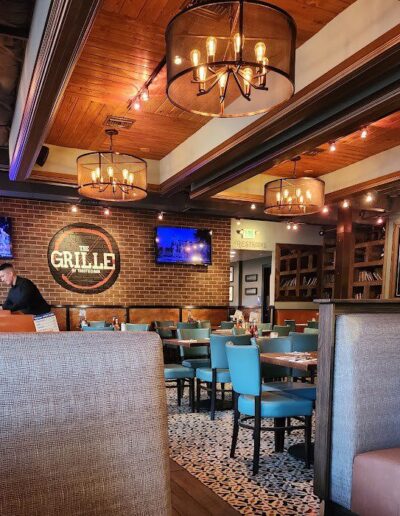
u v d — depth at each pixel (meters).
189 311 8.42
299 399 3.28
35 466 1.04
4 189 6.47
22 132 4.50
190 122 5.39
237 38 2.51
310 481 2.97
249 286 14.59
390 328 2.31
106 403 1.15
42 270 7.33
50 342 1.12
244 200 7.61
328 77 3.32
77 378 1.12
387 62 3.01
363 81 3.27
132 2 3.23
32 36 3.52
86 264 7.64
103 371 1.16
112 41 3.71
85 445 1.11
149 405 1.21
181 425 4.38
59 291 7.43
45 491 1.05
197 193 6.89
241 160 5.41
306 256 11.02
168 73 2.66
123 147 6.42
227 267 8.85
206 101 3.68
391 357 2.28
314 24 3.45
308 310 10.23
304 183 6.07
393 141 5.91
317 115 4.04
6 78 4.49
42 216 7.37
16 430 1.03
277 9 2.50
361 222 8.17
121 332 1.25
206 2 2.43
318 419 2.35
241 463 3.31
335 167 7.23
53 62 3.03
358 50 3.11
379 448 2.21
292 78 2.62
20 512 1.01
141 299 8.04
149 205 7.53
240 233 9.92
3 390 1.03
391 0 2.87
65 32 2.71
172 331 7.64
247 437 3.97
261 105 3.36
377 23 2.97
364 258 9.23
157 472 1.19
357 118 3.73
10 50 3.99
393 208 7.62
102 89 4.54
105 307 7.71
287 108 3.81
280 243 10.32
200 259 8.50
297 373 4.32
